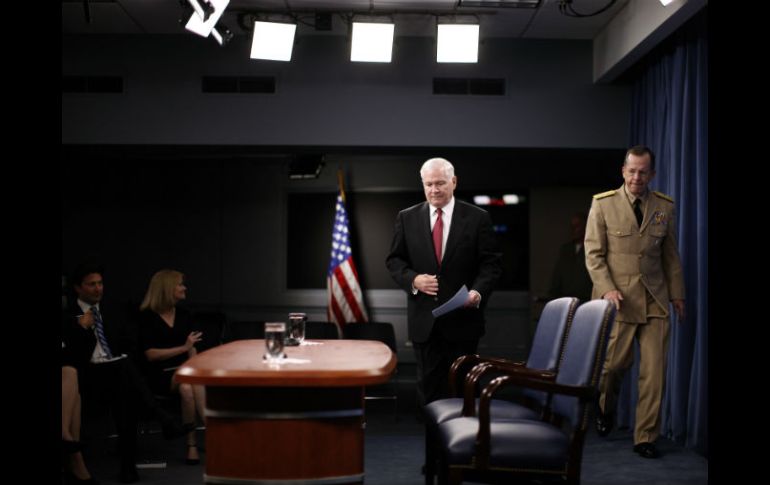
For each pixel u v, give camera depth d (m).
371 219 8.23
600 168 8.11
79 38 6.42
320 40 6.44
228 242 8.27
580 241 7.04
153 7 5.81
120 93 6.41
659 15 4.97
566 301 3.44
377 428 5.99
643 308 4.69
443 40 5.88
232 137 6.41
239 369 2.58
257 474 2.69
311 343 3.75
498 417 3.26
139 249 8.27
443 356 4.25
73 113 6.39
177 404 7.07
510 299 8.14
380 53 5.86
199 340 5.17
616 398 5.84
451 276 4.28
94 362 4.27
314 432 2.70
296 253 8.27
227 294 8.25
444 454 2.92
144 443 5.36
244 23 6.16
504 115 6.45
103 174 8.27
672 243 4.77
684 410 5.13
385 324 6.66
